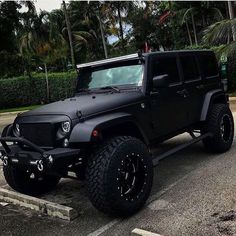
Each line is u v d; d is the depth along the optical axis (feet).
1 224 14.84
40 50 106.63
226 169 19.03
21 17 80.18
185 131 20.17
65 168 14.14
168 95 18.21
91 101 15.62
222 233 12.26
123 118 14.87
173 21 119.65
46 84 97.66
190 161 21.22
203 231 12.52
